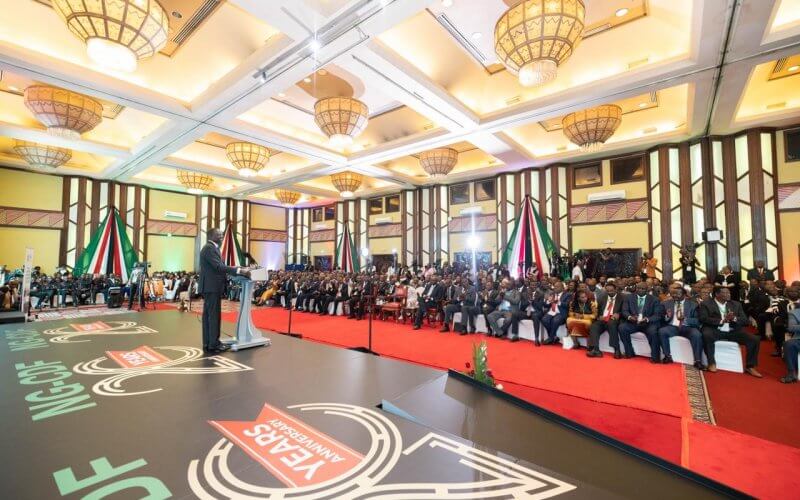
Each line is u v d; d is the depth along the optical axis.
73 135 8.33
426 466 1.95
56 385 3.23
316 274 13.87
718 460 2.88
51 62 6.57
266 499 1.66
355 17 5.25
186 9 6.14
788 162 8.66
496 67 7.77
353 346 6.86
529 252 12.08
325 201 19.64
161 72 7.71
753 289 7.38
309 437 2.28
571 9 4.84
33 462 1.96
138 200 16.16
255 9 5.11
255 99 7.66
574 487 1.78
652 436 3.31
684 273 9.34
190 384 3.27
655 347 5.77
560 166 12.12
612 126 8.34
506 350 6.56
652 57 6.73
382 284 11.05
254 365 3.89
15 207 13.26
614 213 11.11
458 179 14.51
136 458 2.01
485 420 2.53
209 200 18.48
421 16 6.16
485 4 5.92
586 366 5.54
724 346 5.29
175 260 17.44
